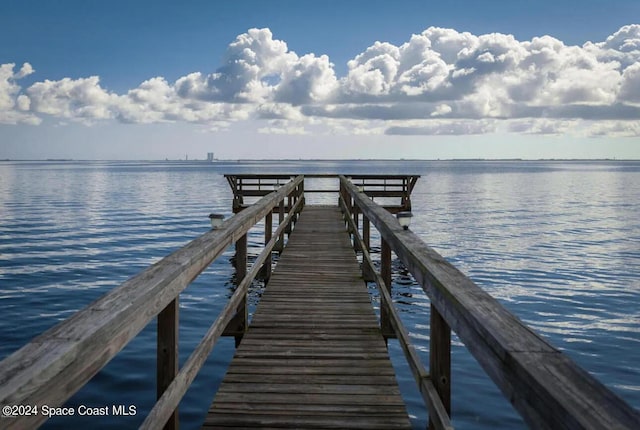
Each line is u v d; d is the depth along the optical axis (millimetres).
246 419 2947
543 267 14422
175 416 2184
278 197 7336
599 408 932
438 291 2006
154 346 7457
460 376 6441
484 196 47469
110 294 1712
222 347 7520
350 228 10070
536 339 1317
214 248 2939
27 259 15406
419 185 69188
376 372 3648
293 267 7340
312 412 3035
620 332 8609
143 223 25516
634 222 26469
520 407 1166
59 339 1248
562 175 116625
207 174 117125
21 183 72000
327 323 4793
